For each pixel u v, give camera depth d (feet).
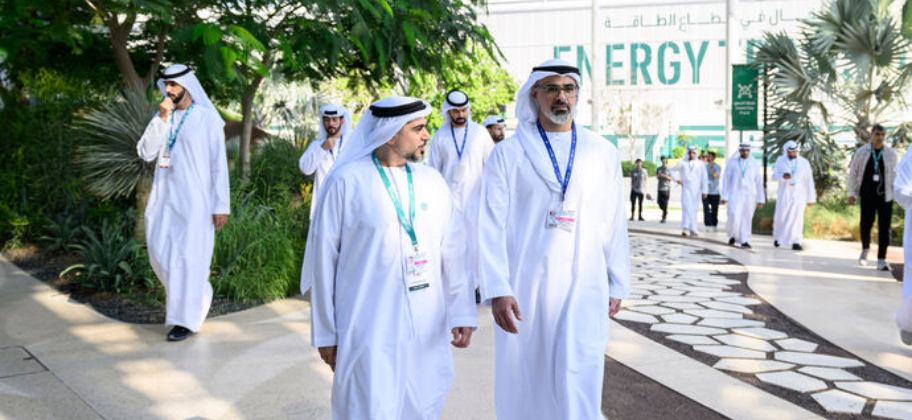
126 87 27.68
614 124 136.26
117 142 24.61
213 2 25.07
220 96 32.45
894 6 44.65
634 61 142.20
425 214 9.00
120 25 26.71
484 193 10.19
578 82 10.23
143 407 12.23
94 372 14.11
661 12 140.26
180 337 16.49
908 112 46.96
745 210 37.76
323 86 58.18
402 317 8.75
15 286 22.21
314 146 22.86
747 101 49.49
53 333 17.02
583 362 9.81
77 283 22.20
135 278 21.39
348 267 8.79
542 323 10.04
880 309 21.02
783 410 12.55
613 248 10.51
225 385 13.37
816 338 17.81
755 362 15.65
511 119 120.78
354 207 8.70
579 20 144.25
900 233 38.60
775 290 24.23
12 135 31.40
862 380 14.39
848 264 30.68
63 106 30.76
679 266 30.27
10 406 12.17
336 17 23.52
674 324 19.27
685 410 12.51
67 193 29.66
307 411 12.04
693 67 139.64
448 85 33.27
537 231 10.06
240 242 21.74
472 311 9.45
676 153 126.11
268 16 26.66
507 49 148.15
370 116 9.04
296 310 19.72
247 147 32.37
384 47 27.35
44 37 24.66
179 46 23.31
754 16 133.28
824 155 48.26
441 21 28.30
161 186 16.83
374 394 8.49
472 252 12.62
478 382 13.56
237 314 19.19
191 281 16.63
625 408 12.56
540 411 10.25
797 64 46.85
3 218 28.71
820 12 46.88
